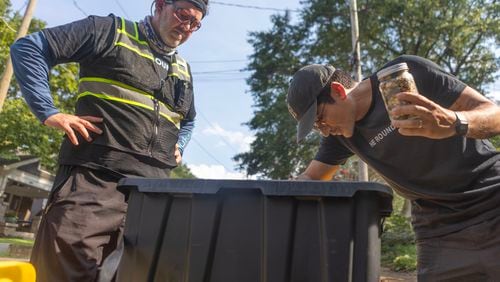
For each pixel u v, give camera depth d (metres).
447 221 1.54
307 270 1.17
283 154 15.75
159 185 1.30
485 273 1.44
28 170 19.67
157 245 1.27
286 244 1.19
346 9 14.95
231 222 1.23
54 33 1.84
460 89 1.42
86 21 1.93
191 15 2.09
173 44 2.14
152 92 2.05
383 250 9.11
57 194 1.84
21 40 1.82
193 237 1.24
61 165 1.92
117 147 1.91
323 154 1.92
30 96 1.74
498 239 1.42
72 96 12.00
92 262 1.80
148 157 2.02
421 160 1.48
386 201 1.26
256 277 1.18
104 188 1.88
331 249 1.17
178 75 2.21
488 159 1.50
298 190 1.19
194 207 1.26
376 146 1.55
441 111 1.19
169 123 2.15
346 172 11.22
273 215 1.21
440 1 13.84
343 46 15.42
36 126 12.12
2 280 1.10
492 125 1.28
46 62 1.82
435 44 14.86
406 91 1.20
